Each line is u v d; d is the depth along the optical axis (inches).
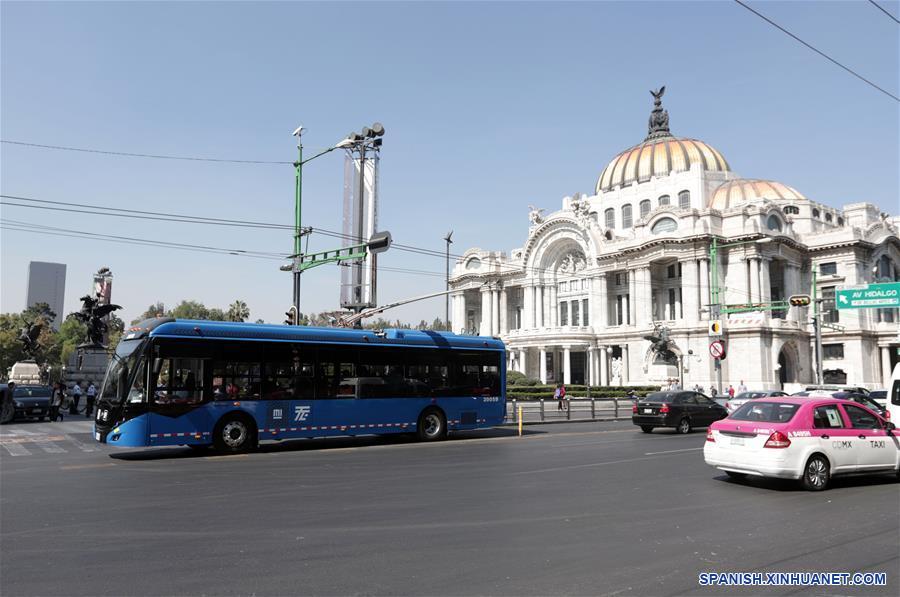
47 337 4879.4
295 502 492.1
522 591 287.4
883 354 3014.3
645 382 3011.8
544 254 3617.1
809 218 3233.3
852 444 570.9
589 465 712.4
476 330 4099.4
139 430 765.3
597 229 3344.0
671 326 2925.7
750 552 351.9
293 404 876.6
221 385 826.8
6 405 1368.1
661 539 380.2
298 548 358.3
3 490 544.4
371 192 1327.5
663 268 3201.3
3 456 797.9
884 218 3435.0
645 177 3609.7
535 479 610.5
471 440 1017.5
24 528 404.8
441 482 591.2
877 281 3152.1
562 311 3609.7
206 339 821.2
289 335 888.3
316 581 301.1
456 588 291.4
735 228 2891.2
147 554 346.0
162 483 583.5
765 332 2731.3
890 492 546.3
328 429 903.7
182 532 394.9
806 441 550.6
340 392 920.3
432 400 1008.2
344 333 940.6
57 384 1540.4
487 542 372.2
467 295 4116.6
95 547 359.6
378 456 799.7
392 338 987.3
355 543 369.4
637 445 936.3
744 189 3280.0
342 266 1321.4
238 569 319.3
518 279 3750.0
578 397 2281.0
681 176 3383.4
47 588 290.5
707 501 501.7
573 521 428.1
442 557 341.1
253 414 844.6
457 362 1047.6
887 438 589.6
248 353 852.6
